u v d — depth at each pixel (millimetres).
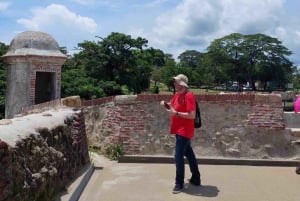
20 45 14742
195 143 10102
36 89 15391
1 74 23781
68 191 6078
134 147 10219
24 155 4445
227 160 9656
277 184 7543
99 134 11102
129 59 33938
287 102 18844
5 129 4625
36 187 4559
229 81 97750
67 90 25234
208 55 98938
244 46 95625
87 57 33281
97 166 9047
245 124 10047
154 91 44344
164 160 9719
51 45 15078
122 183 7461
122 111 10383
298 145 9883
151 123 10297
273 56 94750
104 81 30719
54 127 6211
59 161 5910
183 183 6957
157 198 6395
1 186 3553
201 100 10203
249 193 6801
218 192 6820
